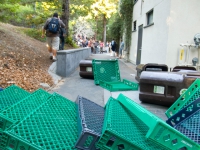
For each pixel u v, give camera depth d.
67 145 1.40
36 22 10.80
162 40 7.52
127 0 14.14
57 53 6.75
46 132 1.48
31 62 6.61
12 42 7.95
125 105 2.15
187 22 6.89
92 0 14.78
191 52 6.90
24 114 1.71
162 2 7.59
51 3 10.55
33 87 4.62
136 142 1.42
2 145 1.30
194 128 2.06
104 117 1.91
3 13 6.95
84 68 6.48
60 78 6.39
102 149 1.35
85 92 4.84
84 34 30.70
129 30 14.40
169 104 3.69
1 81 4.34
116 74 6.02
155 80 3.74
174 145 1.50
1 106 2.00
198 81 2.62
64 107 2.07
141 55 10.87
